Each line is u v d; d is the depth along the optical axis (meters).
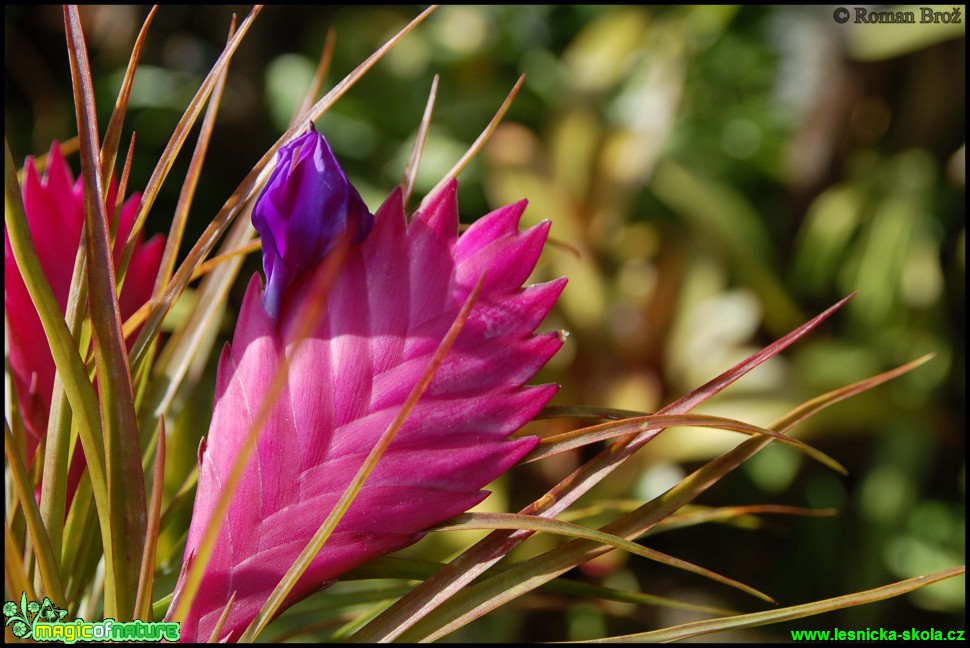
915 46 1.34
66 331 0.51
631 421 0.53
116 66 1.87
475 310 0.52
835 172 1.74
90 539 0.56
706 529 1.64
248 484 0.52
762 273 1.56
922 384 1.54
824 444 1.64
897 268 1.62
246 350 0.52
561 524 0.52
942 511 1.54
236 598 0.52
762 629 1.44
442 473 0.52
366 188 1.87
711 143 2.03
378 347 0.52
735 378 0.53
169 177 1.81
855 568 1.51
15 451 0.50
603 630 1.37
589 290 1.52
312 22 2.12
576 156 1.67
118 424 0.51
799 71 2.06
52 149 0.56
